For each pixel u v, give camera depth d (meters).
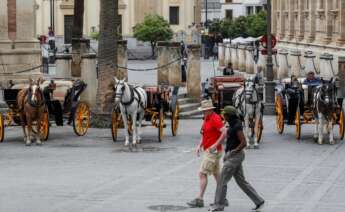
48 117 46.09
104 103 51.62
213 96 51.53
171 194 30.44
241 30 132.50
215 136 27.97
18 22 64.81
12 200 29.34
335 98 44.28
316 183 32.78
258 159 39.06
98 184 32.44
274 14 107.19
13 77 63.44
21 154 40.69
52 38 103.06
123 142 44.97
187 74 62.06
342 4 77.56
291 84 47.94
